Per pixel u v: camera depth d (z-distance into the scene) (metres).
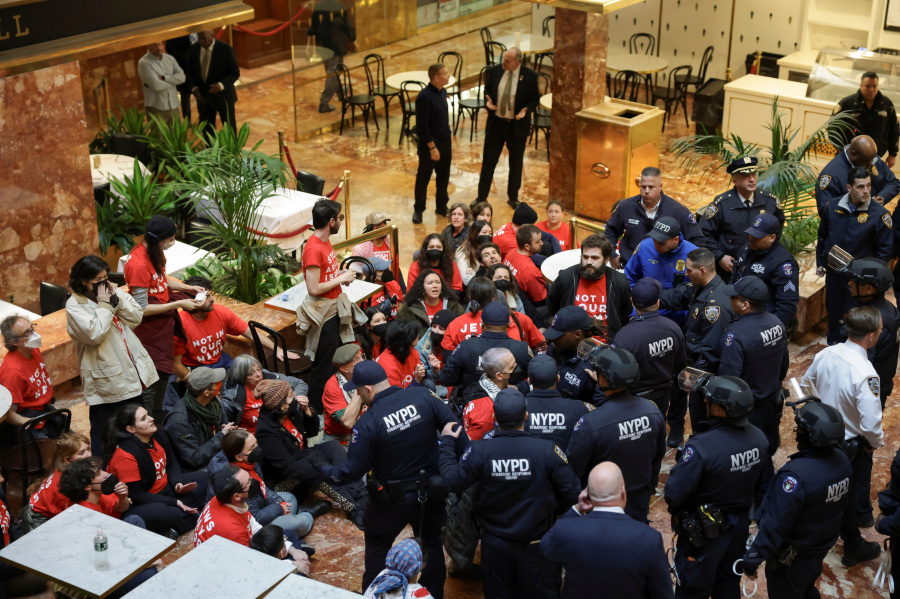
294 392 6.57
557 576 4.68
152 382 6.45
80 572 4.17
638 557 3.88
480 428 5.25
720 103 13.03
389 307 7.80
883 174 8.05
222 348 7.34
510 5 14.77
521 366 5.72
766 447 4.51
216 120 12.88
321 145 13.24
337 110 13.55
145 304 6.56
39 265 8.72
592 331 5.73
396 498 4.86
